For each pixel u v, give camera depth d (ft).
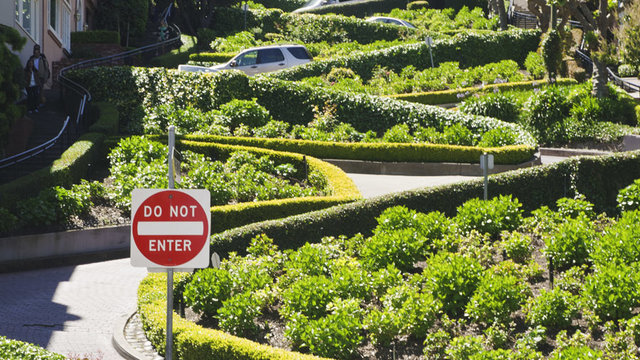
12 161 62.80
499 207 48.44
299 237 48.52
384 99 86.22
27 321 38.75
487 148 71.77
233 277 39.40
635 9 88.63
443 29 172.14
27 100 81.25
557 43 103.40
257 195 58.85
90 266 50.47
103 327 38.50
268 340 35.86
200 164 63.46
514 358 31.17
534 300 35.96
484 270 39.99
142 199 21.84
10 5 86.58
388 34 154.30
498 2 146.30
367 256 43.24
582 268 40.34
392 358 33.78
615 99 90.89
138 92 88.63
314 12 204.13
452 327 35.45
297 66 110.73
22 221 50.85
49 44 104.01
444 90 109.19
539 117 87.15
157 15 160.86
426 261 41.88
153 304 37.76
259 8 168.96
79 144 66.28
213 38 151.12
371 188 64.90
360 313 35.76
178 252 21.93
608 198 55.83
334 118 86.12
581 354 29.89
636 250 39.81
